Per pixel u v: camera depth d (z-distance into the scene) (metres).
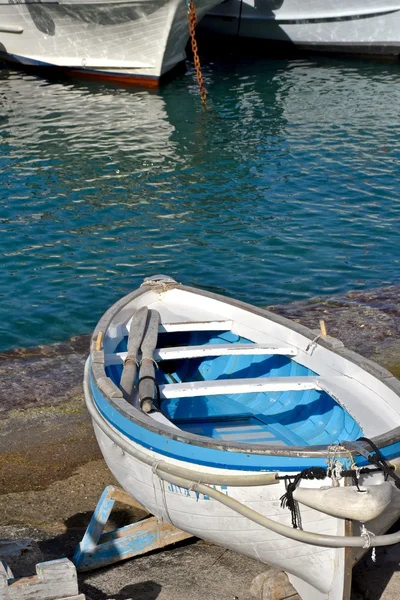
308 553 5.02
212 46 30.55
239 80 24.97
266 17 28.92
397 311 10.91
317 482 4.85
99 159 17.47
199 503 5.23
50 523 6.46
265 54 29.19
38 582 4.67
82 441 7.88
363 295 11.48
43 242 13.18
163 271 12.23
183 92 23.59
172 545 6.11
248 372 7.51
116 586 5.56
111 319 7.29
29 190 15.55
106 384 6.02
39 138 19.06
